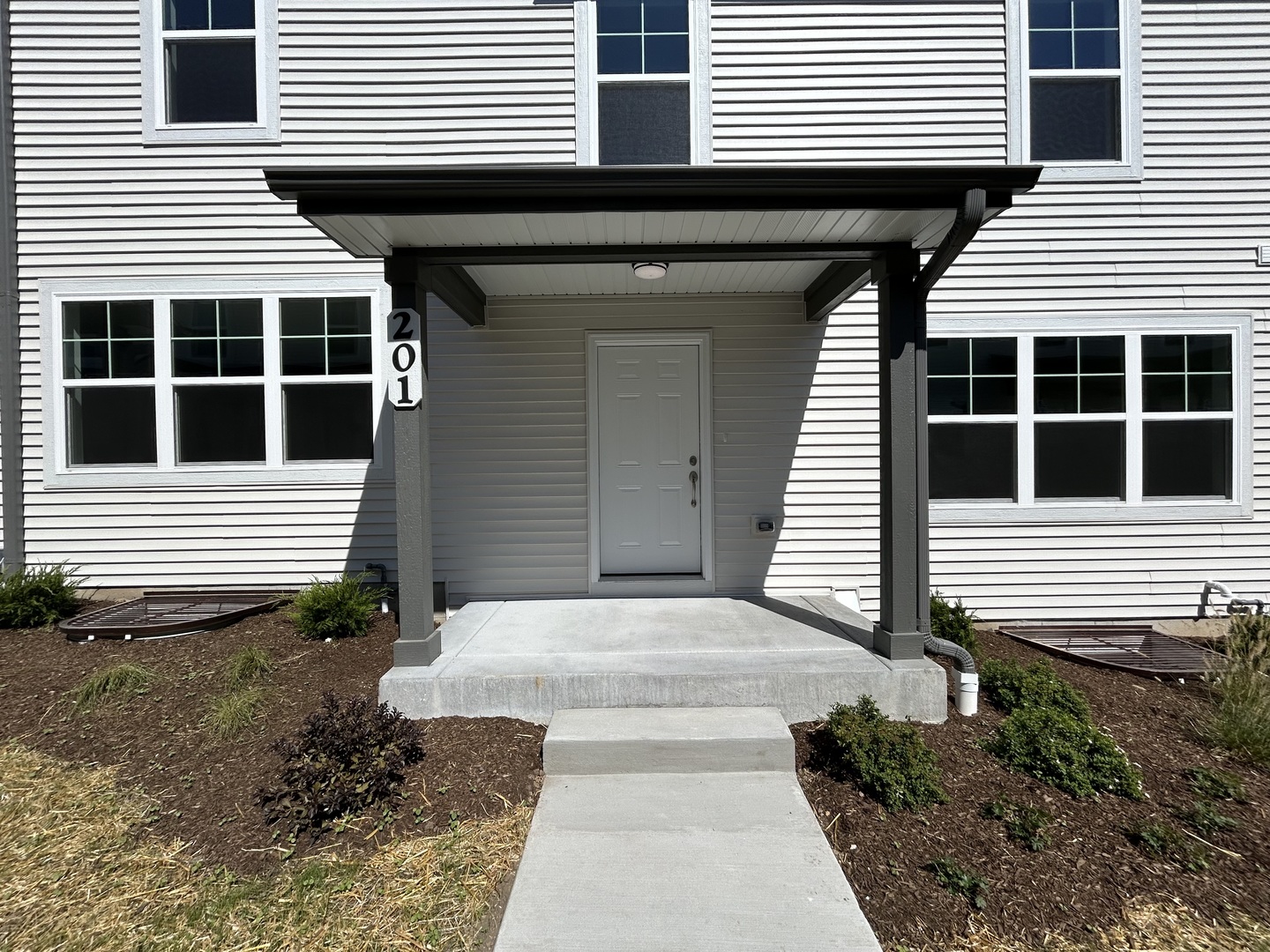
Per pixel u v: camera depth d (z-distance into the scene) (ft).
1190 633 17.83
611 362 18.52
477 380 18.30
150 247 18.10
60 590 16.93
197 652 14.64
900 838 9.17
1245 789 10.39
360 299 18.39
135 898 8.20
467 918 7.84
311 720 10.22
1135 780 10.15
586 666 12.46
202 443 18.49
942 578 18.37
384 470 18.34
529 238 12.37
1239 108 17.97
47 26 17.81
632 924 7.55
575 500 18.42
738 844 8.91
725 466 18.39
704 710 11.91
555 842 8.92
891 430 12.67
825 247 12.76
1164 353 18.28
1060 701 12.28
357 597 16.39
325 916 7.87
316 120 17.84
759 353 18.29
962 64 17.81
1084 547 18.28
